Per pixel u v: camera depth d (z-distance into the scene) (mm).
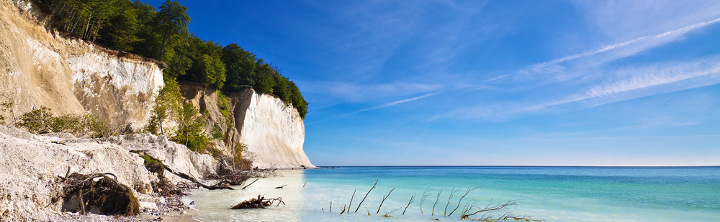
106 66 34375
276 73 76750
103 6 33750
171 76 47469
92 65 32969
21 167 8555
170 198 14305
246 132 58062
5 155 8531
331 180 34781
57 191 8719
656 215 14133
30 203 7672
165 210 11320
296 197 18188
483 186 29281
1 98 21125
